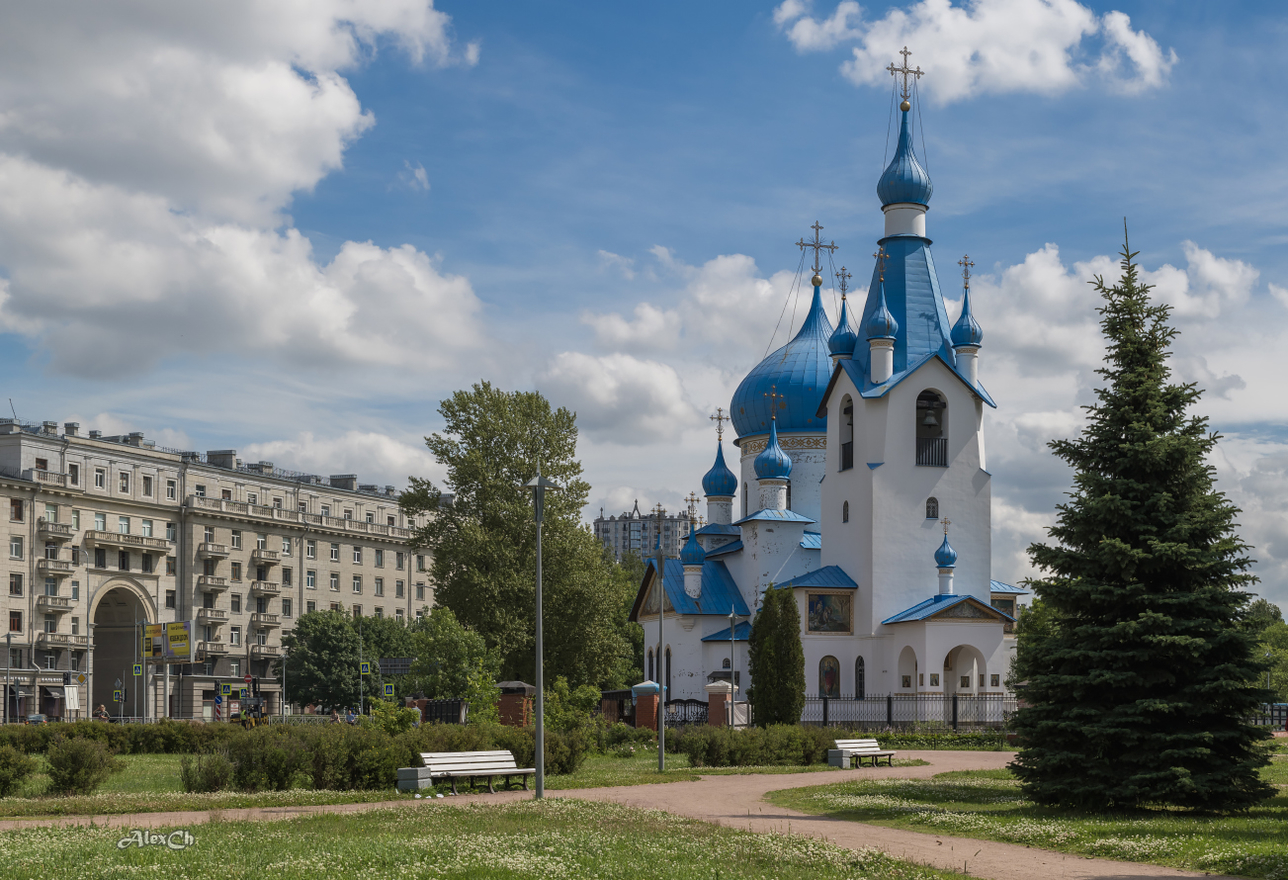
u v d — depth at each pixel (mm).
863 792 32344
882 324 71000
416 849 19062
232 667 120500
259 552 123875
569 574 73875
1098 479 29328
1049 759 28375
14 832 21359
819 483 81812
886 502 69812
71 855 18281
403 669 82688
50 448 108562
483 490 74125
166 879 16641
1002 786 34031
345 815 24781
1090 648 28734
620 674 104312
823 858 19703
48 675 104250
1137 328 30094
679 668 77438
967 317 73625
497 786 33062
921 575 69812
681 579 80875
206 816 25141
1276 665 28562
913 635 66938
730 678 75812
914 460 70562
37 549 105812
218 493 123688
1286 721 72875
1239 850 20828
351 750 31672
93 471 111938
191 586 117688
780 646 60000
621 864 18391
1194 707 27625
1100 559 28891
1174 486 29453
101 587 110750
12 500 104375
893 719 66312
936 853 21328
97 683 114500
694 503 79500
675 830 22656
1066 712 28547
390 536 139375
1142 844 21656
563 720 49188
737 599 78750
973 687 68125
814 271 86688
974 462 71562
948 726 63219
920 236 73875
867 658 69188
